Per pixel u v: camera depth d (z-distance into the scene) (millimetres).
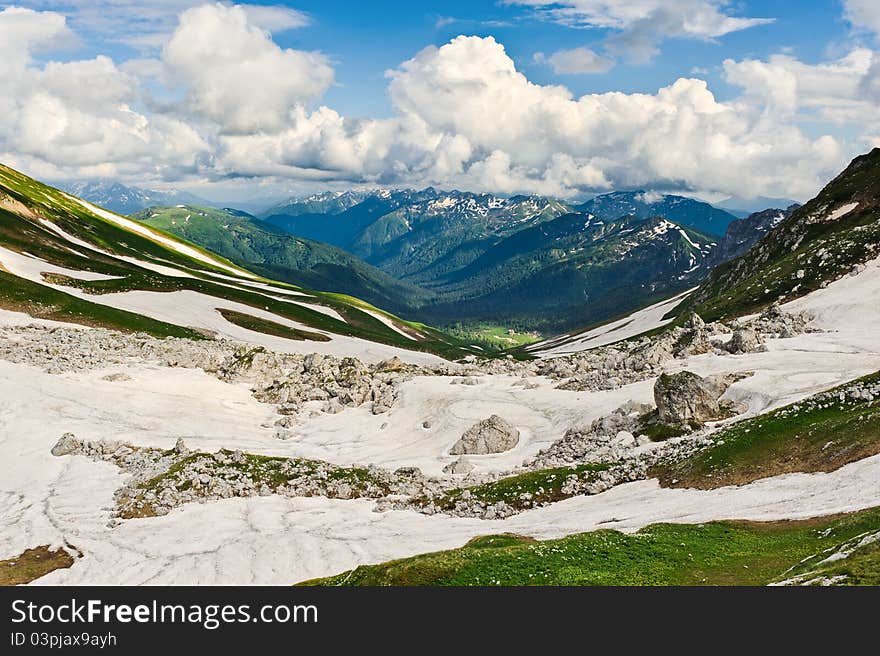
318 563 53812
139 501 69562
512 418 93562
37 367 107312
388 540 57688
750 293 158375
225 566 54594
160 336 149250
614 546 42781
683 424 73625
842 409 60719
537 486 67125
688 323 118250
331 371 122438
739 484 54531
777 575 35031
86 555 58688
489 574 39344
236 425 99375
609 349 139125
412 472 78250
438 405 100188
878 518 37438
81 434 87000
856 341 97875
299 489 73625
